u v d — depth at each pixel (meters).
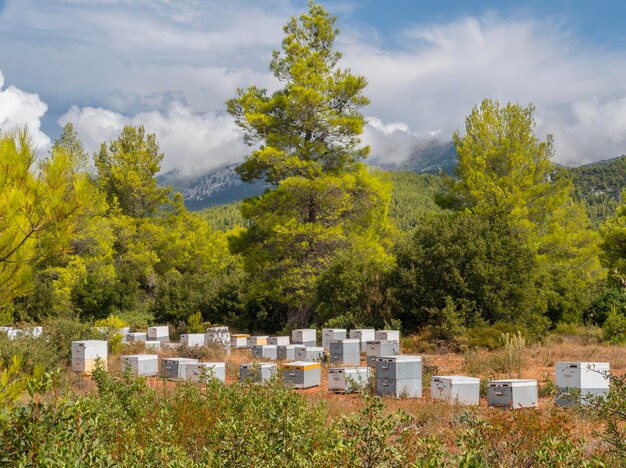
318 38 46.56
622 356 23.22
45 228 7.34
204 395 12.06
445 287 31.78
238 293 46.84
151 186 69.31
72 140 53.34
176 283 50.94
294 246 41.81
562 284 37.03
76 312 43.72
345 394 17.62
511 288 31.33
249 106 44.38
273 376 11.41
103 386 11.47
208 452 6.21
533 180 44.22
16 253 7.14
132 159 68.06
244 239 44.91
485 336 27.77
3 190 6.98
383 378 16.78
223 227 189.38
